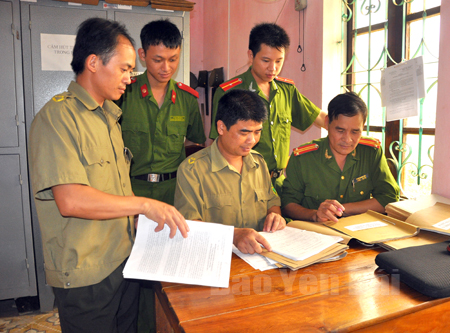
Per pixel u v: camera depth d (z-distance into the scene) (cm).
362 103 149
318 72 241
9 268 216
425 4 187
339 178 166
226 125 131
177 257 100
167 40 169
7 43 200
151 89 190
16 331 204
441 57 149
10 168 210
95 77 109
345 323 76
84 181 99
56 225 107
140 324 174
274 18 292
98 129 113
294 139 273
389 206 148
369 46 221
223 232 111
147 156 191
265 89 199
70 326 111
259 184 152
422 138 192
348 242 125
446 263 97
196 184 140
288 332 73
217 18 412
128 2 212
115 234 116
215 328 74
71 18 206
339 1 234
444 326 88
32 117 208
